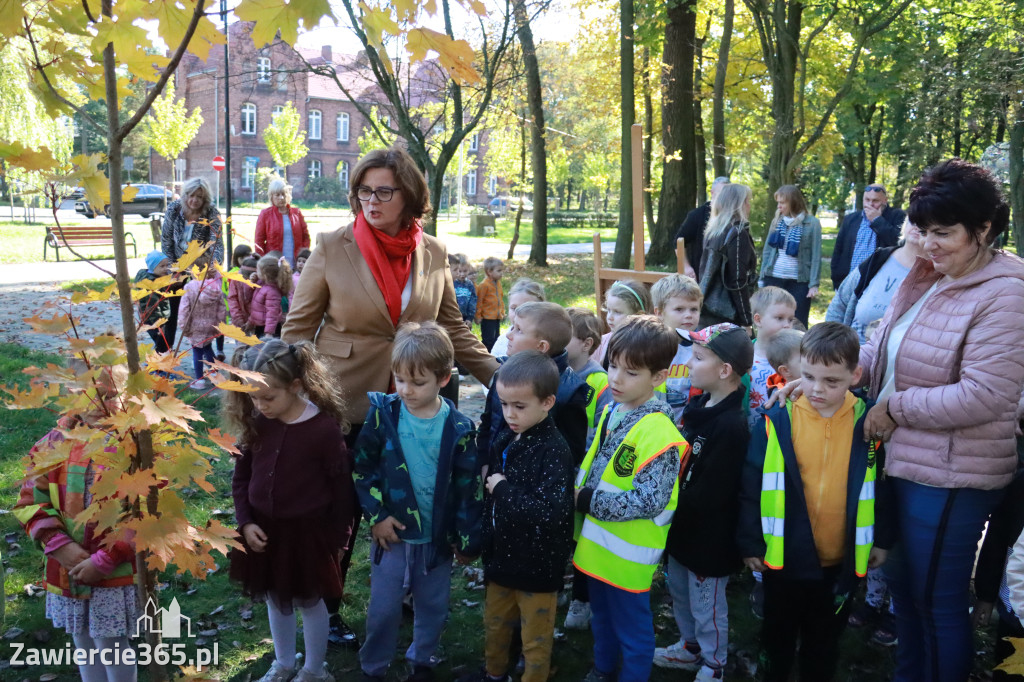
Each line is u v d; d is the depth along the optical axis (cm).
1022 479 298
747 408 348
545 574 285
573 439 330
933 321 271
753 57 1898
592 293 1538
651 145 2042
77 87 172
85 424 171
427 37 164
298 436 293
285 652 305
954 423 258
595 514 284
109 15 152
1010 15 1694
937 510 267
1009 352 251
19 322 1055
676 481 282
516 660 329
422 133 1236
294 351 289
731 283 606
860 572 285
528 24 1286
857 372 297
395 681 320
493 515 295
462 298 831
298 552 293
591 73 2073
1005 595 281
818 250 851
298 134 5906
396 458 302
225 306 720
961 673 272
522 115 1942
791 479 290
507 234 3494
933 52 1959
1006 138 2281
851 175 2753
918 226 269
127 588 257
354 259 321
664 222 1712
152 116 3928
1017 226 1825
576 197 7425
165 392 159
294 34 157
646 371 284
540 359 284
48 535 247
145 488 153
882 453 294
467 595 394
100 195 152
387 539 301
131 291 154
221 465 543
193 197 713
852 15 1434
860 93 2002
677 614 333
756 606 375
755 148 2239
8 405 150
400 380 296
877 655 348
